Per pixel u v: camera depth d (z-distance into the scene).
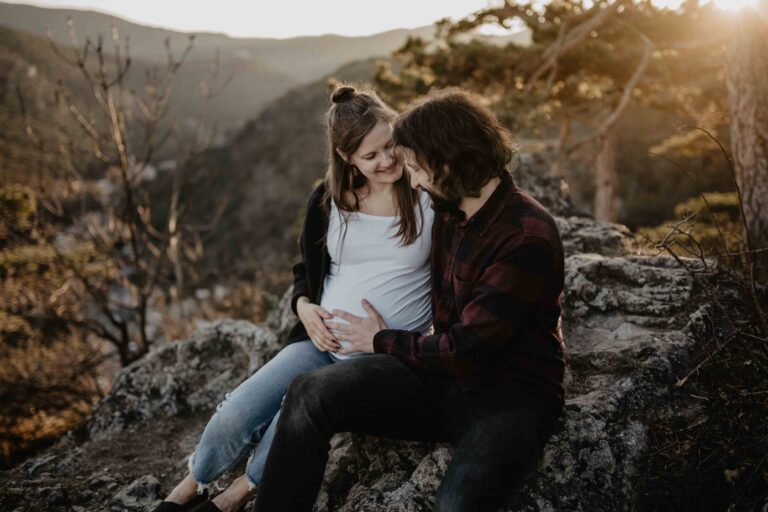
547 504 1.77
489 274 1.60
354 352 1.94
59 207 7.41
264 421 1.96
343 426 1.72
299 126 46.97
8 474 2.64
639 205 18.66
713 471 1.81
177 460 2.71
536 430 1.61
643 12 10.03
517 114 8.49
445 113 1.58
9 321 7.62
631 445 1.90
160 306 8.61
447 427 1.77
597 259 2.79
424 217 2.02
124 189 7.29
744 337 2.04
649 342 2.25
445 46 11.22
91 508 2.36
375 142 1.89
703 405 2.05
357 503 1.93
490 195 1.65
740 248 3.33
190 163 7.95
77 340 8.01
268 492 1.64
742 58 4.74
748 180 4.69
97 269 7.79
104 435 2.98
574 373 2.23
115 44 6.59
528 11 10.35
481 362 1.62
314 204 2.17
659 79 10.30
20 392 6.50
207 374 3.23
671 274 2.59
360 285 2.06
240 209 40.31
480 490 1.51
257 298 8.84
